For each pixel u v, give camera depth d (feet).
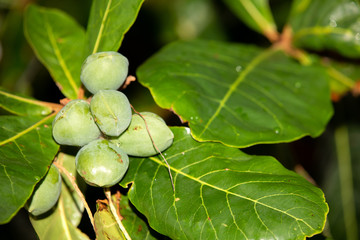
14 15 4.49
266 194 2.98
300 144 4.08
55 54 3.52
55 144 3.09
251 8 4.02
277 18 4.31
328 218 3.96
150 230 3.11
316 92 3.53
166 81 3.30
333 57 3.90
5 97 3.24
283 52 3.82
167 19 4.67
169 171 3.03
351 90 3.95
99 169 2.92
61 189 3.16
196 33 4.69
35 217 3.12
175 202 3.01
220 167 3.06
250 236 2.91
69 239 3.14
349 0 3.77
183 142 3.13
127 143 3.01
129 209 3.14
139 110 4.25
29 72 4.45
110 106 2.92
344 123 4.07
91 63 3.02
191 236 2.95
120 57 3.05
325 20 3.82
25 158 3.00
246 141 3.16
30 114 3.23
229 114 3.25
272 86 3.49
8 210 2.84
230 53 3.65
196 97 3.26
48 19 3.62
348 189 3.99
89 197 3.46
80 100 3.01
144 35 4.58
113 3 3.25
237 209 2.97
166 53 3.57
